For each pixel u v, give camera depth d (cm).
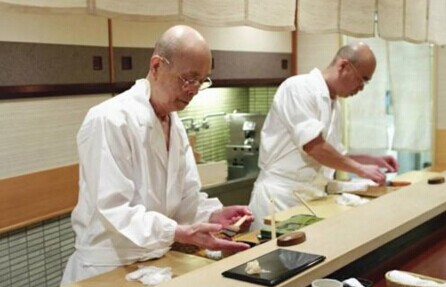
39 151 245
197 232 158
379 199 183
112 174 160
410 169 397
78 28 257
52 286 256
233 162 373
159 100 174
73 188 262
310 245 135
